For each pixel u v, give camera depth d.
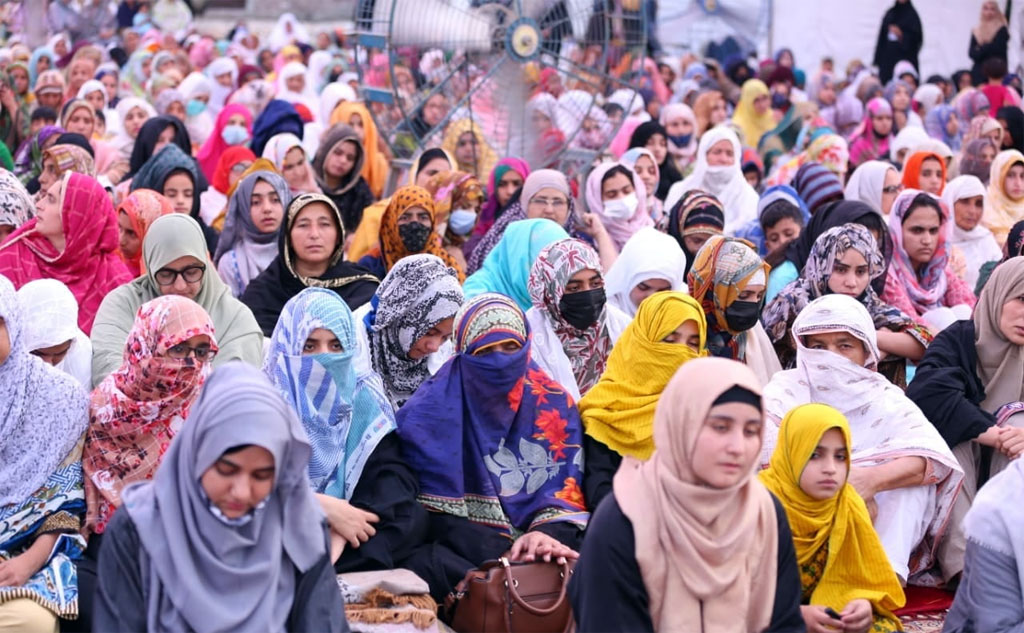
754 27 14.73
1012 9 13.88
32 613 3.48
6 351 3.64
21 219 5.65
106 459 3.79
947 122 12.58
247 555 3.01
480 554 3.97
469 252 7.14
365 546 3.86
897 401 4.45
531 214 6.58
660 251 5.29
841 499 3.90
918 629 4.19
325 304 4.05
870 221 5.89
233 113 9.45
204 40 15.78
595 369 4.80
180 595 2.95
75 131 9.11
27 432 3.69
